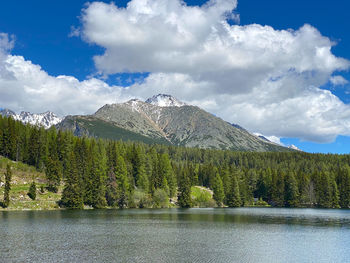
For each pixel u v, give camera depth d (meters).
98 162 155.88
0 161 154.50
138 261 49.47
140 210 147.38
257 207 198.12
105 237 70.00
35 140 170.12
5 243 60.50
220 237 73.06
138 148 190.25
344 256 55.97
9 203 120.69
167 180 191.00
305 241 69.88
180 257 52.66
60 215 110.12
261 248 61.56
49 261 48.44
